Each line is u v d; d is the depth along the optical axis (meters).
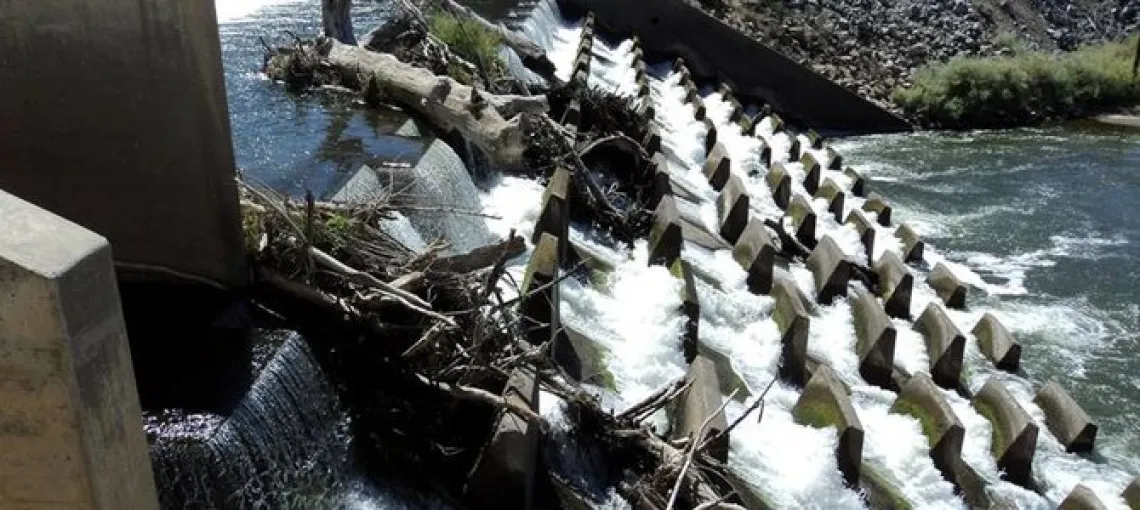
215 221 11.08
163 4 10.13
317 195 13.99
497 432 10.11
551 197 15.26
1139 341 19.00
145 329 10.75
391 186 13.23
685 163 23.64
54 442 6.11
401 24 22.11
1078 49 40.16
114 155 10.89
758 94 33.75
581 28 33.06
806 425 13.36
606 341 14.00
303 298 11.27
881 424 14.20
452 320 10.57
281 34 24.27
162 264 11.41
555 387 11.25
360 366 11.01
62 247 5.91
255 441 9.66
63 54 10.45
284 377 10.32
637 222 17.36
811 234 20.86
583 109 21.53
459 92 17.58
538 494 10.62
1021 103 34.94
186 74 10.41
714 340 15.37
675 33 33.31
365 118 17.84
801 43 36.09
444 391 10.77
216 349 10.48
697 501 10.50
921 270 21.59
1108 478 14.33
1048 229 24.88
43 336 5.81
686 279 15.62
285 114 17.98
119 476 6.45
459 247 14.82
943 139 33.16
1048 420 15.42
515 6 30.86
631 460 11.23
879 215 24.11
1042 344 18.69
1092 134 33.62
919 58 37.50
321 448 10.48
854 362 16.19
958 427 13.31
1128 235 24.50
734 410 13.51
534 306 12.69
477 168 17.88
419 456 10.59
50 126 10.79
